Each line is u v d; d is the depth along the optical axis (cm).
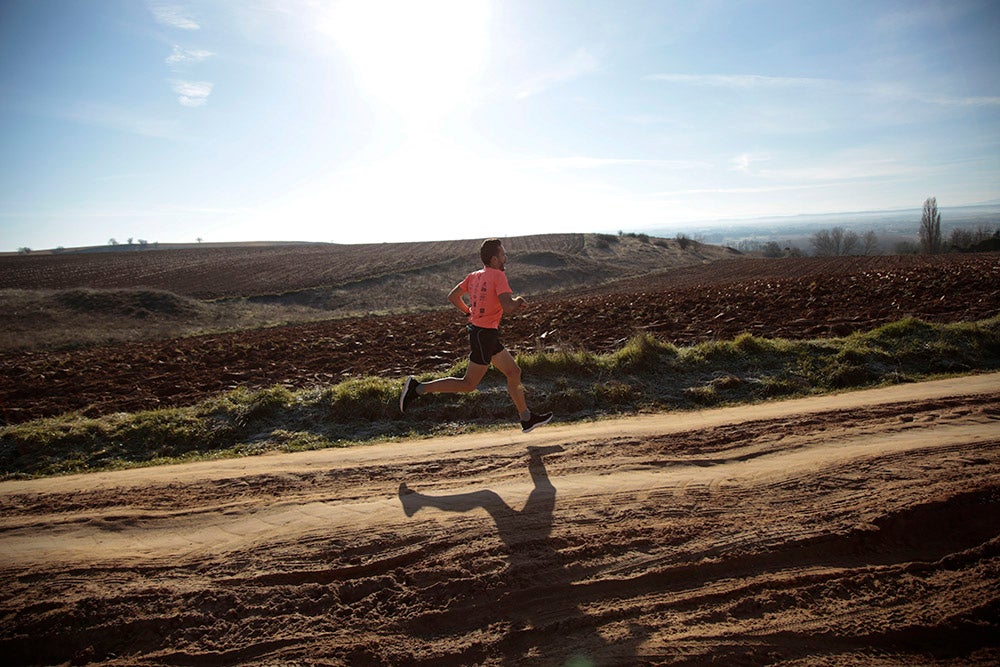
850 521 351
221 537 377
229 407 718
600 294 3462
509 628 286
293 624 293
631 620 289
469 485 445
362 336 1672
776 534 344
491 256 509
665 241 9706
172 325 2895
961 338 883
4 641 285
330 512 405
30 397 1050
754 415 603
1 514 432
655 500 397
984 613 283
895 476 402
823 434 519
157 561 348
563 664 264
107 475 530
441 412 693
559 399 706
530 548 343
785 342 882
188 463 576
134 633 291
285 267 5709
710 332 1145
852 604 295
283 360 1305
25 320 2798
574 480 443
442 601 303
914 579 310
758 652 268
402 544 352
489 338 511
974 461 418
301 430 671
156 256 7631
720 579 315
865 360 814
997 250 6631
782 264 5591
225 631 290
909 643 274
